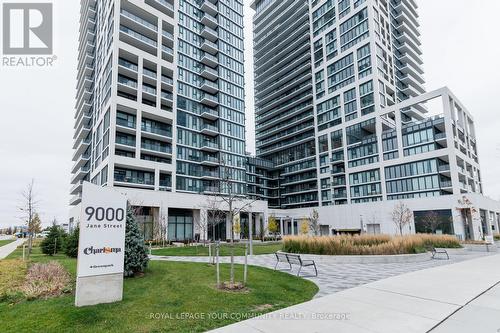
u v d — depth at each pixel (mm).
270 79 89000
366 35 61312
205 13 63156
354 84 62344
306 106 74062
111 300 7223
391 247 18422
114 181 41875
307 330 5551
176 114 52875
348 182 61250
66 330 5422
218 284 8867
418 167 50656
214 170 57406
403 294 8430
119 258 7539
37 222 31031
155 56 51000
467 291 8766
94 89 59062
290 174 77312
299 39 78562
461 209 43906
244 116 65875
